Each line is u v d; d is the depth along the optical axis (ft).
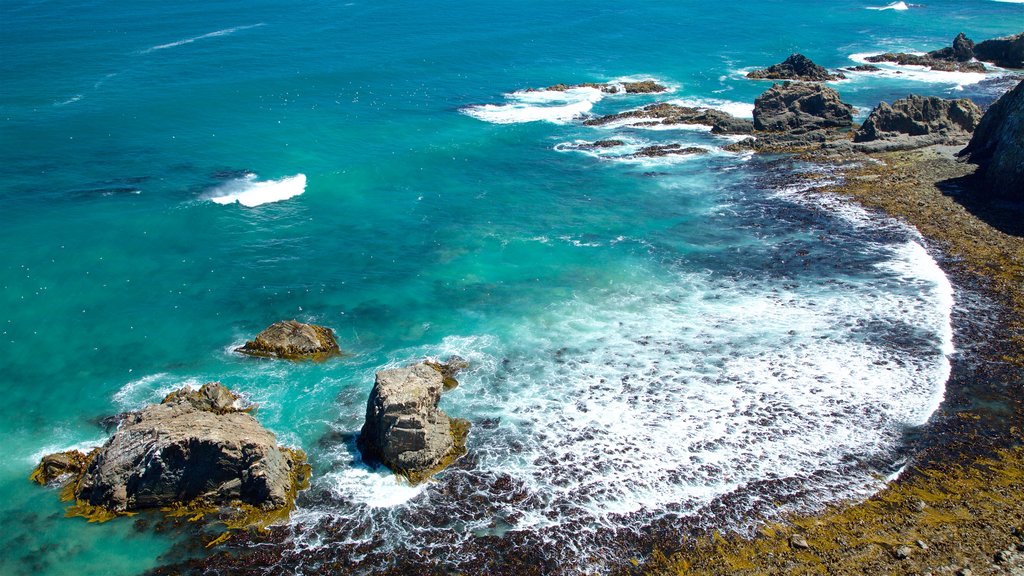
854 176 183.01
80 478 88.89
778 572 75.36
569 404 104.06
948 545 77.20
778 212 167.32
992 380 105.81
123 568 78.38
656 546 79.77
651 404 103.55
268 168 191.52
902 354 112.57
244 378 110.11
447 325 125.39
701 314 127.13
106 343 117.70
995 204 160.97
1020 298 125.80
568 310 129.80
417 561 78.64
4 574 77.56
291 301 131.85
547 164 205.77
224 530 82.99
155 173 183.01
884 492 86.12
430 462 91.56
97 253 143.43
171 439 84.53
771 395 104.42
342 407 103.86
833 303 128.26
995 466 89.61
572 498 86.74
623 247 153.69
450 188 186.70
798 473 89.56
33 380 108.58
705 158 208.54
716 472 90.12
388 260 148.25
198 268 141.49
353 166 196.44
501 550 79.77
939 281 132.67
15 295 128.06
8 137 198.29
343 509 85.66
